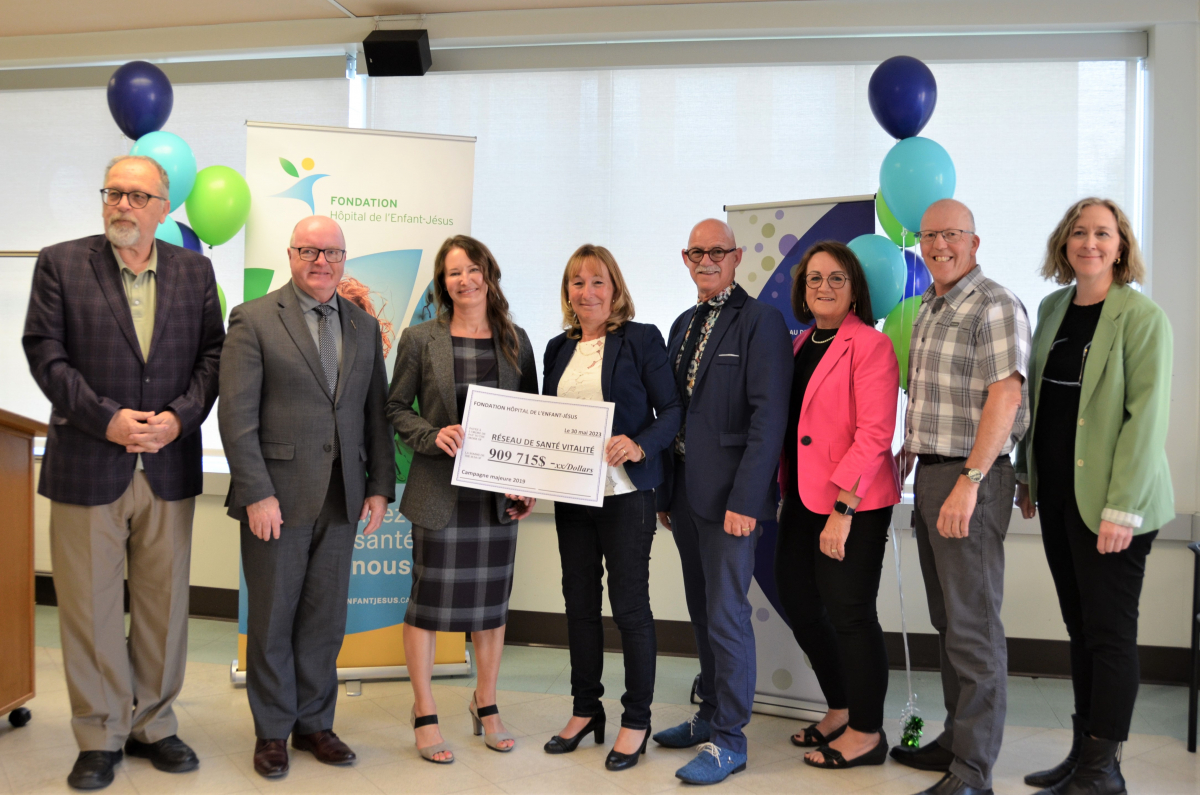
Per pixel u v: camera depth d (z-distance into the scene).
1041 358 2.35
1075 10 3.47
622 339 2.53
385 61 3.78
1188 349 3.38
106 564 2.33
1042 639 3.45
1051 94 3.60
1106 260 2.22
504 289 3.92
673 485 2.71
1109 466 2.20
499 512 2.52
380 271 3.26
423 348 2.56
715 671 2.50
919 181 2.81
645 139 3.85
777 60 3.72
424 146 3.31
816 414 2.45
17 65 4.23
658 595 3.73
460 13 3.83
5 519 2.62
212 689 3.13
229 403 2.34
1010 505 2.25
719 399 2.45
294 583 2.44
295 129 3.22
